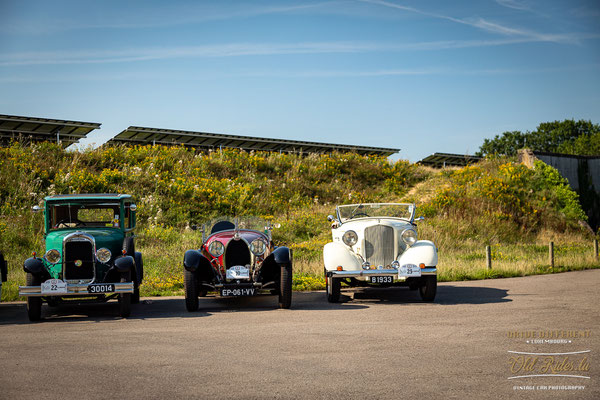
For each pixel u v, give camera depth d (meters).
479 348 6.15
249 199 25.44
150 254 16.70
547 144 83.06
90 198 10.29
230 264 9.84
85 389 4.76
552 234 26.81
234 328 7.65
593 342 6.44
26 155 23.83
